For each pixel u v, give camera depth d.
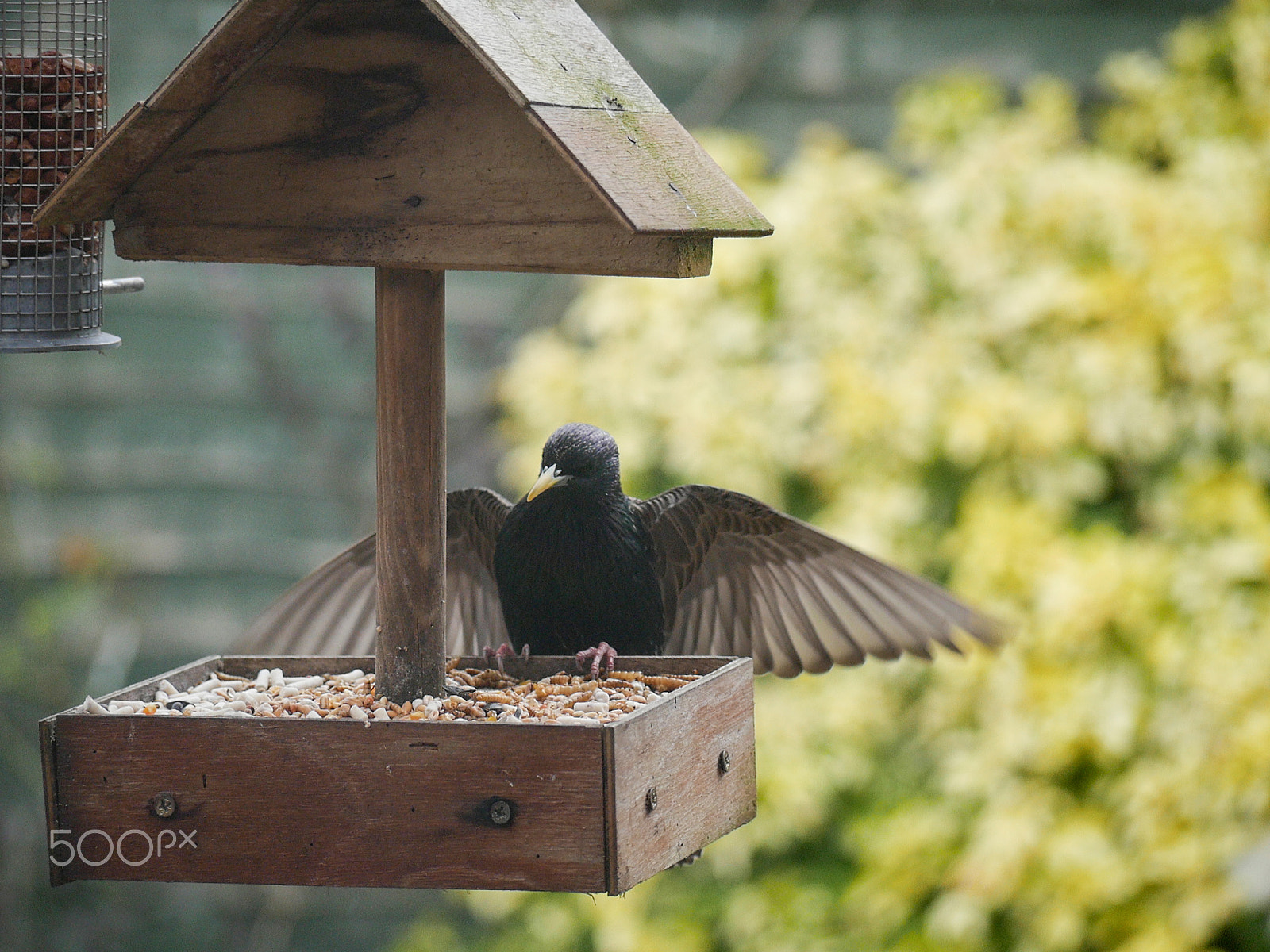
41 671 15.52
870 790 12.05
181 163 5.06
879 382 11.65
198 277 15.78
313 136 4.99
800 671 6.89
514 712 5.20
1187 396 11.30
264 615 6.96
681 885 12.73
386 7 4.90
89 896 15.31
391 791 4.66
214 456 16.17
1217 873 10.30
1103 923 10.71
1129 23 14.16
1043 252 11.89
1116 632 10.88
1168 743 10.66
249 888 15.45
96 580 15.75
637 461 12.18
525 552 6.59
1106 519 11.41
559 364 12.77
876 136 14.81
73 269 5.98
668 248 4.62
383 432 5.36
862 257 12.35
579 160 4.41
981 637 6.57
